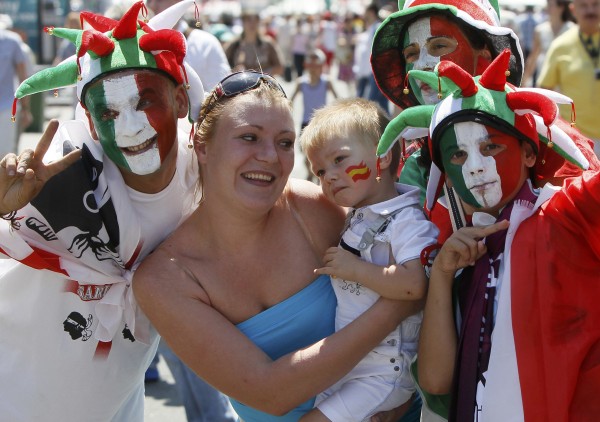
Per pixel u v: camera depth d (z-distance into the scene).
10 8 16.34
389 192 2.94
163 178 2.88
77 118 2.96
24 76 8.05
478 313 2.57
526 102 2.49
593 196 2.45
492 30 3.03
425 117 2.64
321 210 3.01
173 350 2.77
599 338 2.48
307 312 2.84
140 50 2.73
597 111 6.42
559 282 2.48
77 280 2.84
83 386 2.97
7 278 2.92
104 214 2.81
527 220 2.56
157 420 4.82
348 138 2.86
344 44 22.67
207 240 2.85
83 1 17.02
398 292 2.70
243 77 2.79
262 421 2.94
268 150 2.73
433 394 2.74
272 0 41.84
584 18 6.43
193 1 3.07
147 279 2.77
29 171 2.62
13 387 2.96
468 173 2.54
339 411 2.81
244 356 2.70
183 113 2.88
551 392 2.44
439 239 2.96
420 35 3.13
